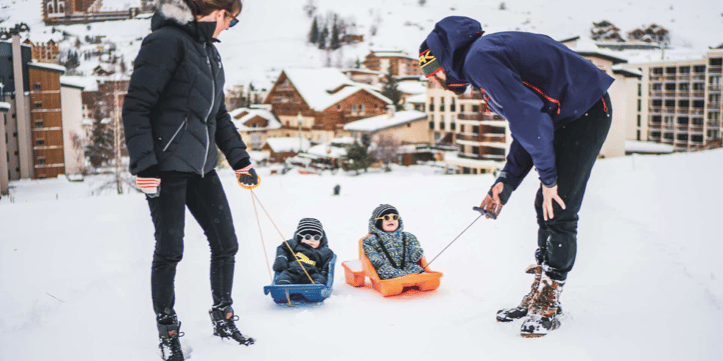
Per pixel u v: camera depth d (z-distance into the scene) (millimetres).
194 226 8633
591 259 4785
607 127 2957
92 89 51156
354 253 6223
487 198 3311
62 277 5297
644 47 68438
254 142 76188
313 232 4730
